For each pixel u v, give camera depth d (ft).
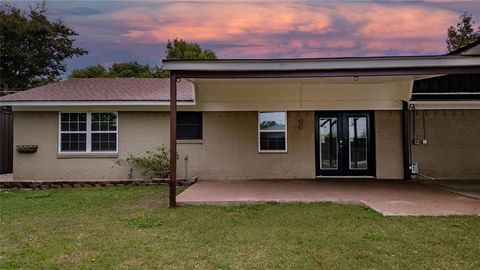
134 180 39.96
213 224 21.31
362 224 20.83
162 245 17.40
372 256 15.66
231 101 41.96
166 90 45.11
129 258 15.69
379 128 41.75
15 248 17.12
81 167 41.70
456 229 19.44
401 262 15.01
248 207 26.11
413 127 41.57
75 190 36.22
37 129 41.75
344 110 42.11
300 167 41.91
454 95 40.96
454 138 41.47
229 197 29.25
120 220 22.47
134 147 41.83
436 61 26.25
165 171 41.47
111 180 40.45
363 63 26.61
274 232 19.51
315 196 29.58
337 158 42.65
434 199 28.02
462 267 14.44
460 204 25.98
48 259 15.61
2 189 37.76
